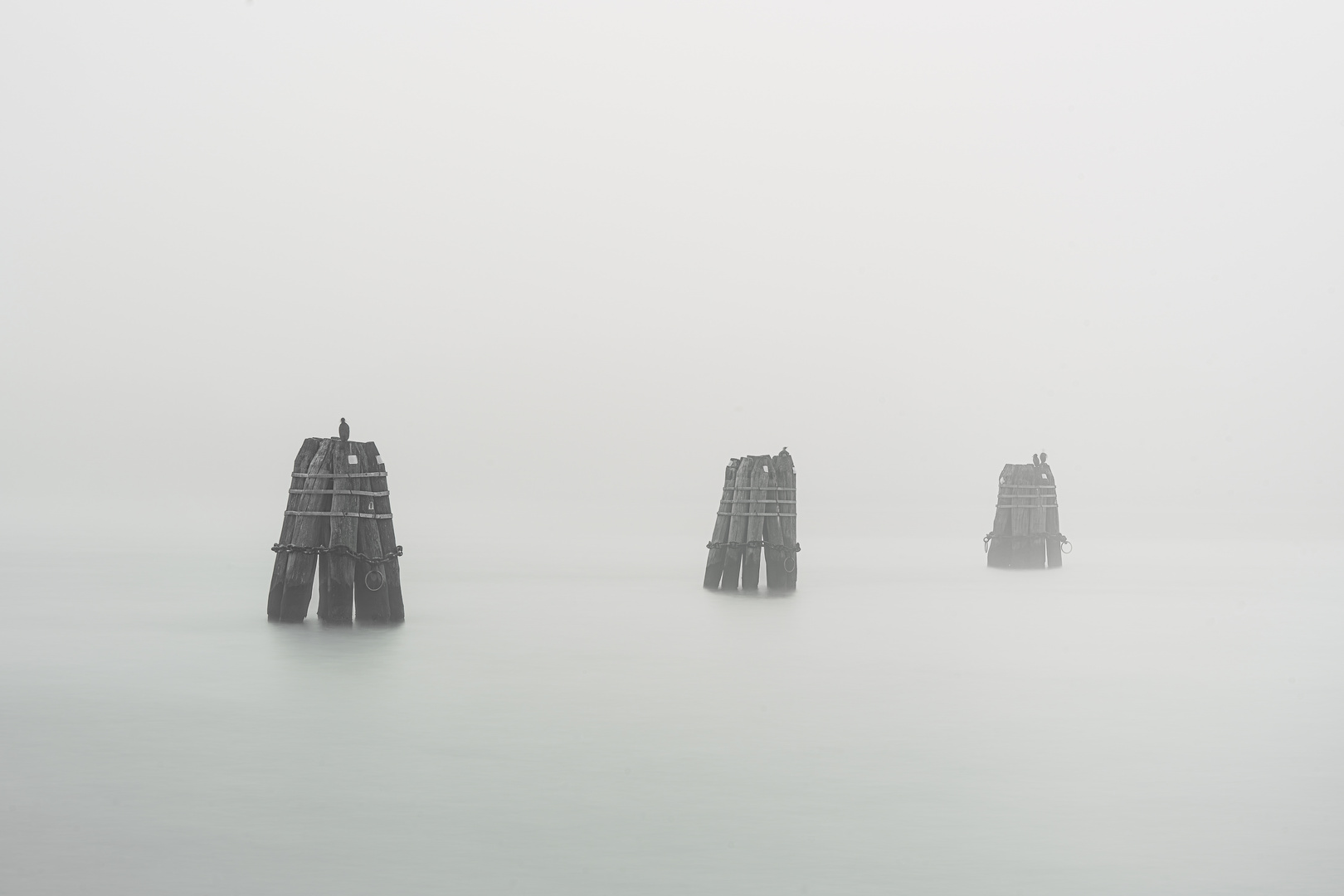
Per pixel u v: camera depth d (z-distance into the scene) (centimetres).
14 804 1286
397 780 1388
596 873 1101
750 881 1084
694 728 1653
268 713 1730
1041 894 1061
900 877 1096
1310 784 1391
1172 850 1168
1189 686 1975
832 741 1588
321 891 1053
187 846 1159
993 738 1608
